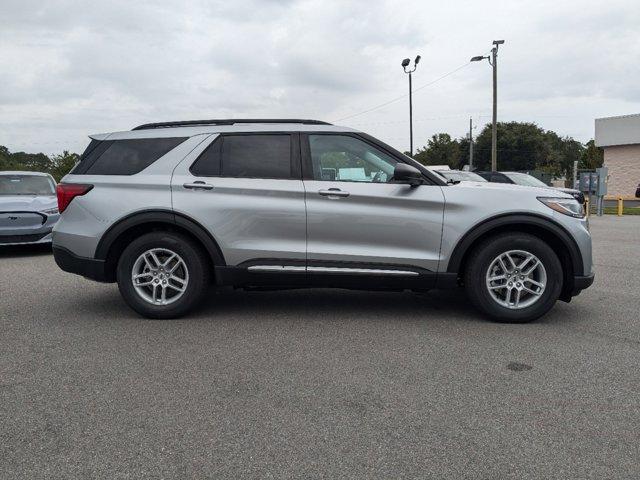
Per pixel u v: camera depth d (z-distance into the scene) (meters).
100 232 4.80
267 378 3.45
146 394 3.21
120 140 5.04
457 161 81.56
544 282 4.64
